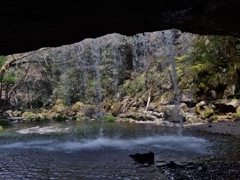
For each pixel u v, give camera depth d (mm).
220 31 4043
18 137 11539
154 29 3678
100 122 16797
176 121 14484
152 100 17625
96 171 6184
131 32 3701
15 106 22406
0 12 2578
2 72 17500
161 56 19016
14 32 3078
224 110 13297
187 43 18094
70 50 21781
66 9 2721
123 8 2920
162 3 2941
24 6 2537
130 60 21281
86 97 21266
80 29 3301
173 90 16562
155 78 18281
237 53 14453
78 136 11438
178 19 3363
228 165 6023
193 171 5672
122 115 17438
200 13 3209
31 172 6262
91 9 2816
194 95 15180
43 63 22375
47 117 19688
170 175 5539
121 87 20406
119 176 5746
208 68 15156
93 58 21766
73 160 7289
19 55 18875
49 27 3074
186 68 16516
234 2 2961
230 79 14086
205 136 10094
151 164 6594
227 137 9664
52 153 8227
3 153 8320
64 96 21656
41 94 22828
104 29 3436
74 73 21875
